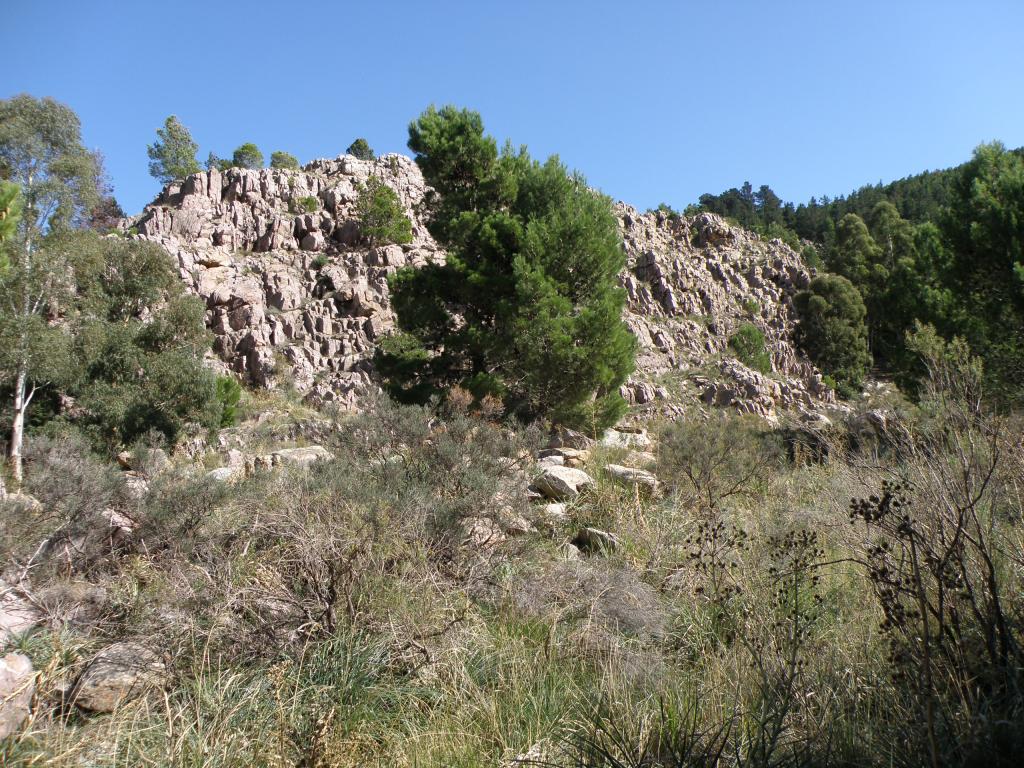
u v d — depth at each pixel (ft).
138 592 12.76
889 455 16.20
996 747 7.34
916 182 295.69
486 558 15.31
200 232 123.44
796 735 8.70
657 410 90.33
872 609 11.96
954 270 51.75
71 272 65.16
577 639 12.46
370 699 10.43
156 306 69.92
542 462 27.07
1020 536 11.28
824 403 123.95
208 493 15.44
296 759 8.92
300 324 108.47
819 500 18.80
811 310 156.76
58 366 57.82
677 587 15.12
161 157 197.47
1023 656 8.70
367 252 126.52
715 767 7.82
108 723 9.46
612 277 56.08
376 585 13.09
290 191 138.41
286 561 13.43
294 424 54.29
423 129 59.98
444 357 55.83
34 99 80.38
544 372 48.83
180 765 8.50
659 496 22.79
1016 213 46.98
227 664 11.12
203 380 60.08
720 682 10.51
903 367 58.85
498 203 58.85
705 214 184.96
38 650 10.76
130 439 55.06
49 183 76.59
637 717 9.47
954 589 9.99
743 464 24.32
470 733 9.52
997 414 13.48
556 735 9.43
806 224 277.23
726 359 124.67
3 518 13.09
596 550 18.30
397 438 21.22
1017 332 44.39
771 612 12.00
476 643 12.07
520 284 49.47
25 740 8.87
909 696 8.84
